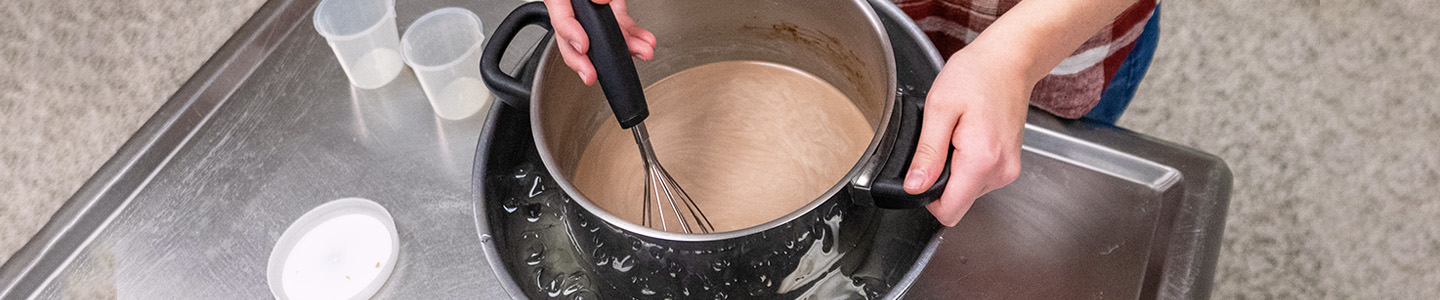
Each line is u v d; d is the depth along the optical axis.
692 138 0.96
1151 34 1.06
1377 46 1.81
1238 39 1.84
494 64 0.85
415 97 1.04
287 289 0.97
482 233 0.86
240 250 0.99
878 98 0.90
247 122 1.04
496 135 0.90
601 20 0.79
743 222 0.90
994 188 0.85
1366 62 1.79
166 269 0.99
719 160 0.95
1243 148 1.71
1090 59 1.03
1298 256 1.62
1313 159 1.69
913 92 0.91
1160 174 0.93
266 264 0.99
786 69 0.99
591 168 0.95
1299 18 1.86
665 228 0.91
